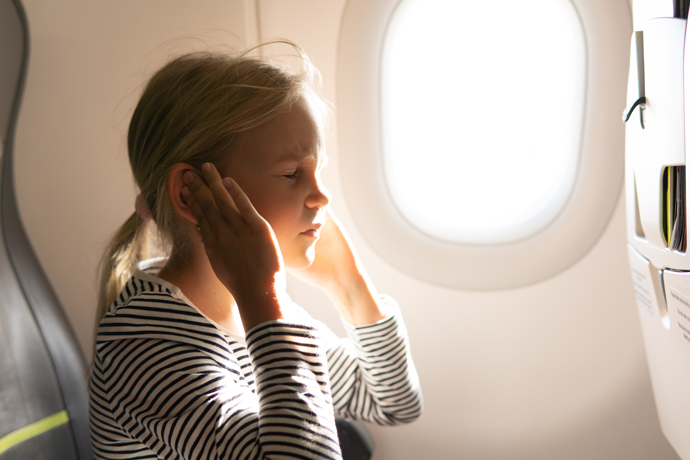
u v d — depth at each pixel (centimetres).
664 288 76
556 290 123
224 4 118
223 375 64
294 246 69
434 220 122
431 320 129
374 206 122
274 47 119
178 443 58
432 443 135
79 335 132
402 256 125
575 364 126
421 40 113
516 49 111
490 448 133
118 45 122
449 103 115
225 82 69
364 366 92
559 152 114
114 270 85
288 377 57
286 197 66
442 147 118
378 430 136
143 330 65
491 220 120
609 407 127
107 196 128
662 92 67
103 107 124
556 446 131
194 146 67
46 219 129
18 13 113
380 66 115
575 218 117
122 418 64
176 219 71
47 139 126
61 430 101
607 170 113
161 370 62
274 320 59
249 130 66
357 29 114
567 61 110
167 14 120
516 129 115
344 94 117
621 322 123
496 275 123
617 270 120
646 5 73
